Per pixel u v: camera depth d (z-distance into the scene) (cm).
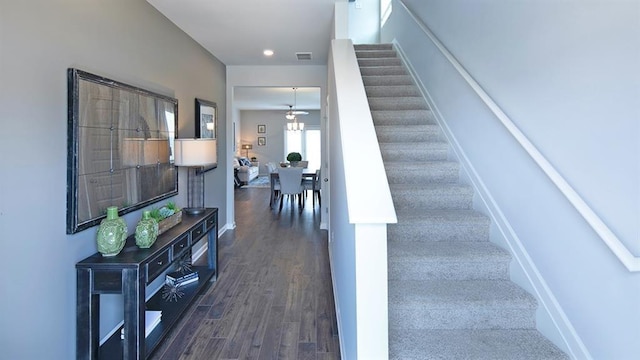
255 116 1293
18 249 162
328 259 413
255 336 249
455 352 173
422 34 384
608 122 142
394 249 226
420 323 192
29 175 167
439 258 214
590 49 150
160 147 296
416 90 398
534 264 192
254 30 374
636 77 129
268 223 591
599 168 146
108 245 204
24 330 166
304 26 363
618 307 140
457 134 292
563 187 160
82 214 200
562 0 166
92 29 216
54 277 184
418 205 265
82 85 199
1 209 153
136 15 272
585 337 157
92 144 208
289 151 1305
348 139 193
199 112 412
